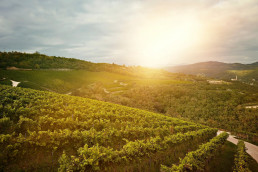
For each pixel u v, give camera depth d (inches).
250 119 2519.7
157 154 659.4
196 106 3171.8
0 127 617.3
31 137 542.3
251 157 886.4
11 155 463.2
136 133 834.8
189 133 986.7
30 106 962.7
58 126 751.1
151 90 3966.5
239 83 6186.0
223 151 886.4
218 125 2497.5
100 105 1409.9
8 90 1277.1
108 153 542.9
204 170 606.9
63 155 471.2
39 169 457.4
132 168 536.4
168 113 3031.5
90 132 679.7
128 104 2920.8
